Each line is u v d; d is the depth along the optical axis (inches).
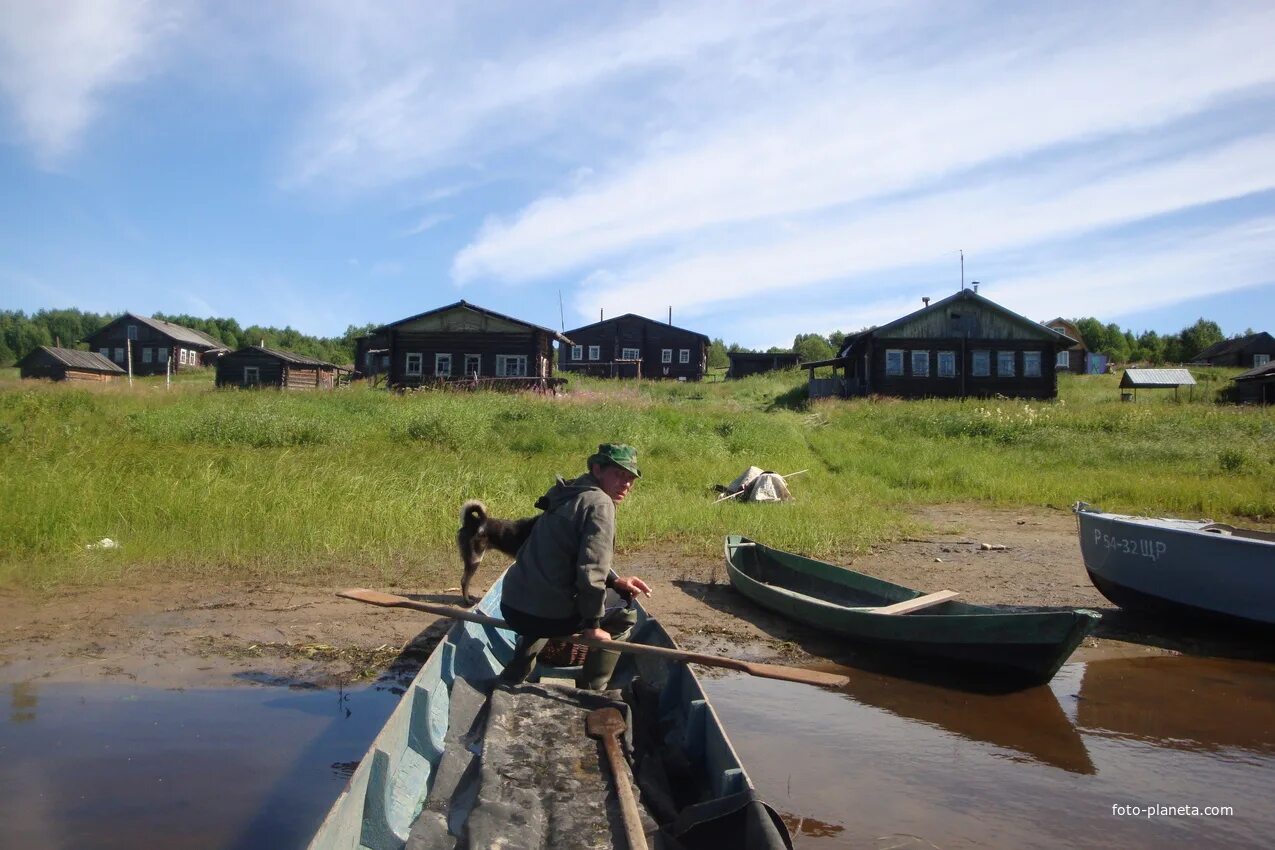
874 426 943.0
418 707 170.9
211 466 484.7
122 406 818.8
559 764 160.9
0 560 331.0
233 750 185.6
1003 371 1373.0
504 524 260.8
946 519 525.7
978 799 172.9
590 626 185.3
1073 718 220.4
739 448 767.7
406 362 1288.1
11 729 194.2
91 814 155.2
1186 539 289.6
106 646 252.4
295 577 331.6
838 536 439.5
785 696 235.1
